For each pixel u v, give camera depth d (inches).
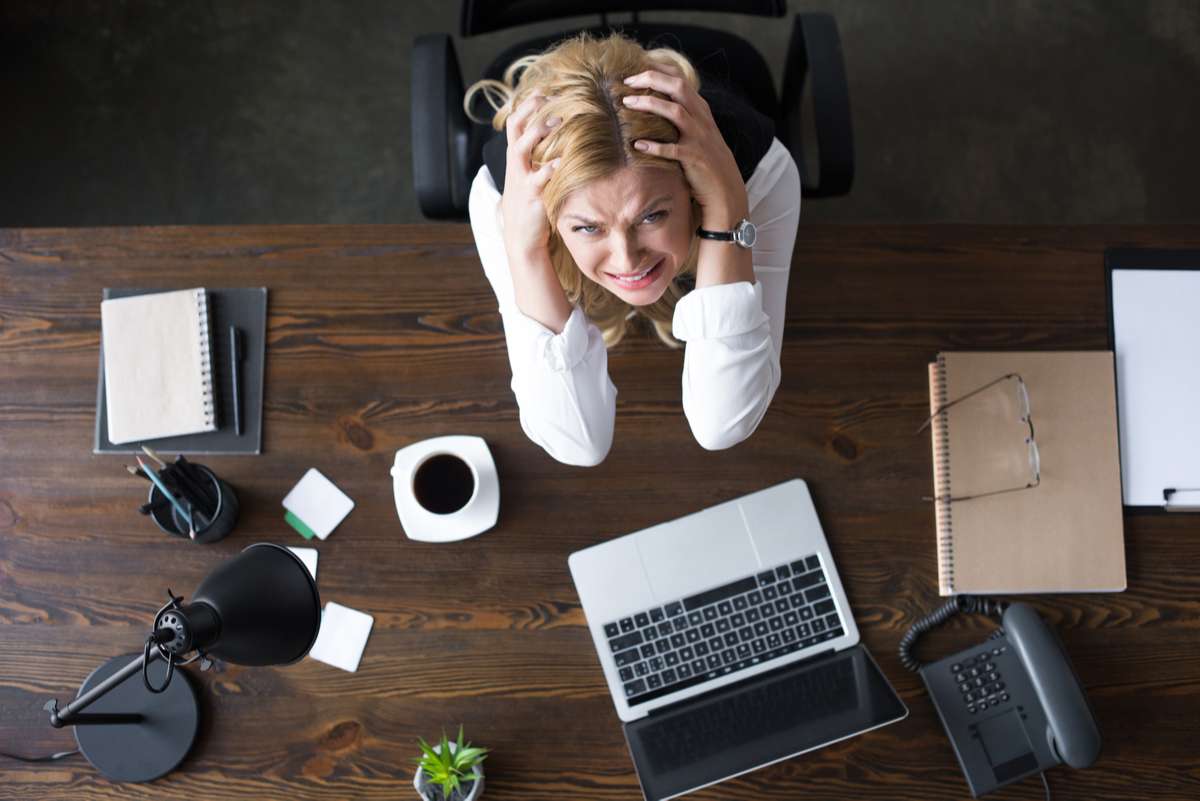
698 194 40.1
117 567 51.9
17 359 53.2
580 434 46.7
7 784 50.4
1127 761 50.3
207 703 50.9
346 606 51.8
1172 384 52.6
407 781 50.7
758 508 51.9
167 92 89.8
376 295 53.8
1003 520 51.4
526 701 51.2
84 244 53.8
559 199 37.0
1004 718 49.8
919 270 53.8
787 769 50.6
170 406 52.3
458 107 61.7
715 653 51.0
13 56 90.4
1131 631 51.4
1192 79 89.8
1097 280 53.7
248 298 53.6
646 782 47.3
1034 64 89.8
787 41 89.1
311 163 88.9
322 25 91.0
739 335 44.3
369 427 52.9
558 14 59.7
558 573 51.9
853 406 53.0
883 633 51.4
